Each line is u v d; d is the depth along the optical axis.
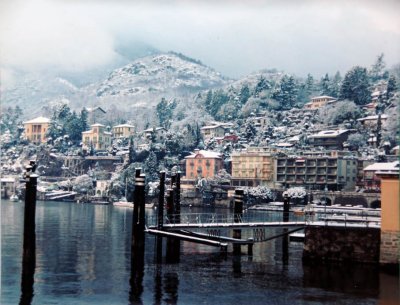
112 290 15.76
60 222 41.50
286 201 26.38
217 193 70.38
